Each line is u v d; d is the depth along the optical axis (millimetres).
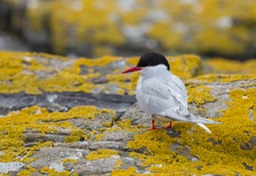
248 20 18453
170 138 9383
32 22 19297
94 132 9875
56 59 13648
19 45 19453
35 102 11508
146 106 9336
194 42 17984
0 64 12938
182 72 12742
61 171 8594
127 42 18141
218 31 18188
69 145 9422
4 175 8586
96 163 8719
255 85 10836
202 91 10734
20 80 12391
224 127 9477
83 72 13023
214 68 15625
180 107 8891
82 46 18359
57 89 12070
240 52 18016
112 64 13383
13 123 10219
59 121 10352
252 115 9781
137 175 8258
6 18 20078
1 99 11594
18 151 9258
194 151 9164
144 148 9164
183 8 19141
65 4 19453
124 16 18766
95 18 18672
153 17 18781
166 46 17969
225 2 19297
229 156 9156
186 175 8305
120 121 10375
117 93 11852
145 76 9820
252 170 8977
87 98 11641
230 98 10383
